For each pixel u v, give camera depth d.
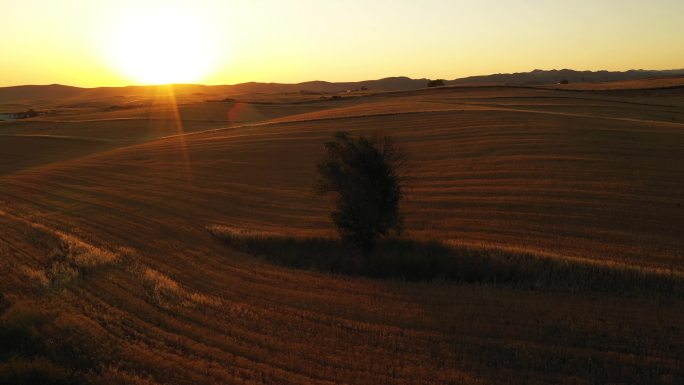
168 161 49.34
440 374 12.69
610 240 21.73
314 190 23.78
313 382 12.48
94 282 19.38
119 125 90.81
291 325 15.59
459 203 28.41
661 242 21.34
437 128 50.88
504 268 19.16
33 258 22.77
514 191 29.73
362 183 21.94
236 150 51.38
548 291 17.80
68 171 48.00
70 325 15.39
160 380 12.61
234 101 142.25
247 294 18.31
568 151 37.72
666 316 15.37
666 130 44.16
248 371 12.95
